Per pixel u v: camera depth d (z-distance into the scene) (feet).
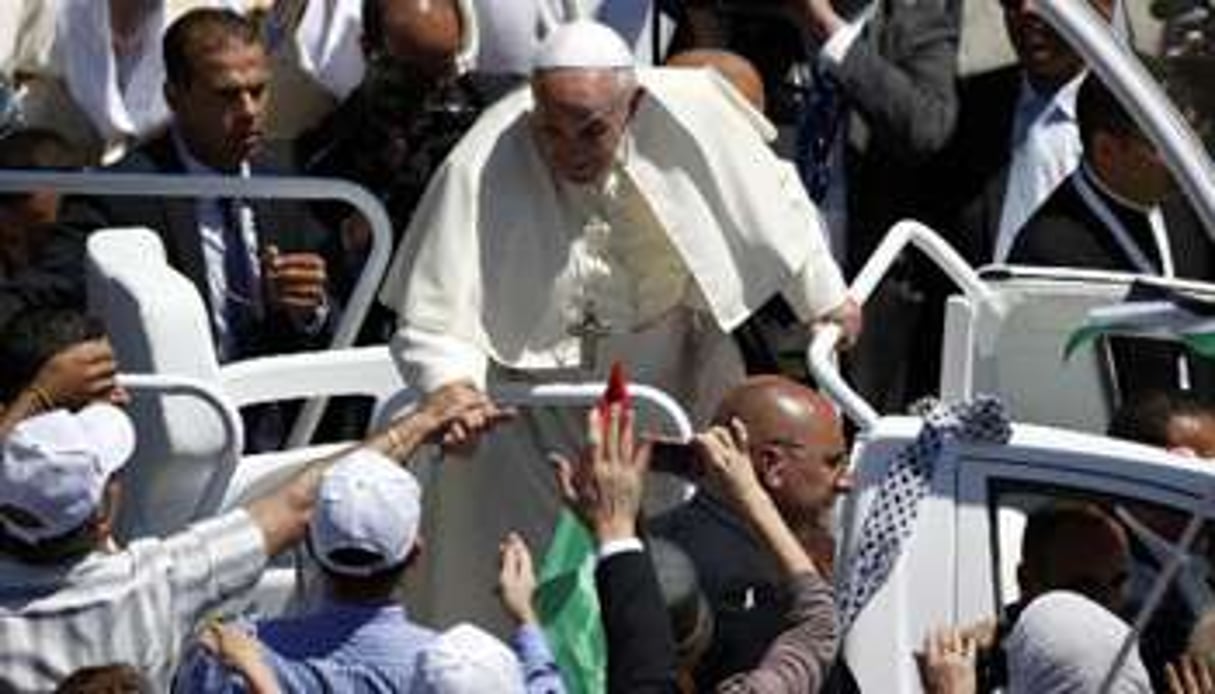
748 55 124.26
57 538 84.53
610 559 80.38
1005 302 104.37
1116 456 90.02
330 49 122.11
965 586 89.71
